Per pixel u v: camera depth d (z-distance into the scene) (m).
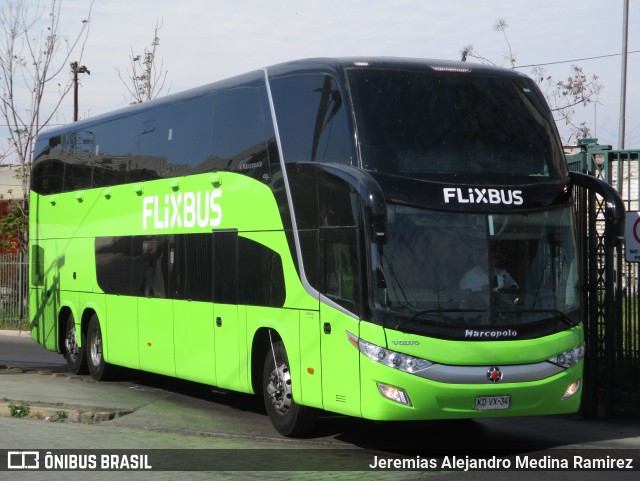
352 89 10.70
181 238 14.12
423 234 10.23
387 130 10.53
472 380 10.05
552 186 10.91
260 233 12.11
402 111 10.69
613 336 12.66
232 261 12.76
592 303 12.77
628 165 12.91
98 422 12.72
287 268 11.49
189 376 13.84
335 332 10.52
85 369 17.84
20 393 15.02
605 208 11.80
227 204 12.95
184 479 9.22
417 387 9.90
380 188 9.84
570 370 10.57
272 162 11.94
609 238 11.83
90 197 17.31
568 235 10.87
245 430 12.22
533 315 10.41
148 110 15.44
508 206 10.56
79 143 17.95
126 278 15.84
